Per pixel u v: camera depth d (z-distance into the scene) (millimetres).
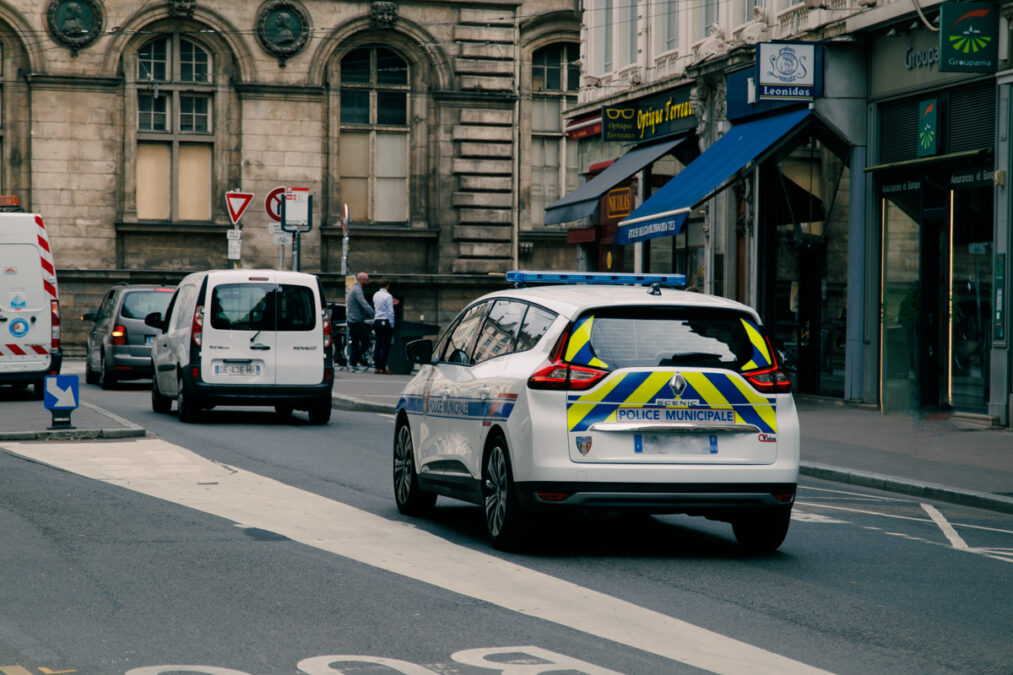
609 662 6949
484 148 42969
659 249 31047
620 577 9359
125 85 40656
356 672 6633
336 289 42219
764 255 26266
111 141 40469
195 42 41188
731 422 10102
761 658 7141
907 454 17062
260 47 41375
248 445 17344
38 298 24062
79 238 40344
